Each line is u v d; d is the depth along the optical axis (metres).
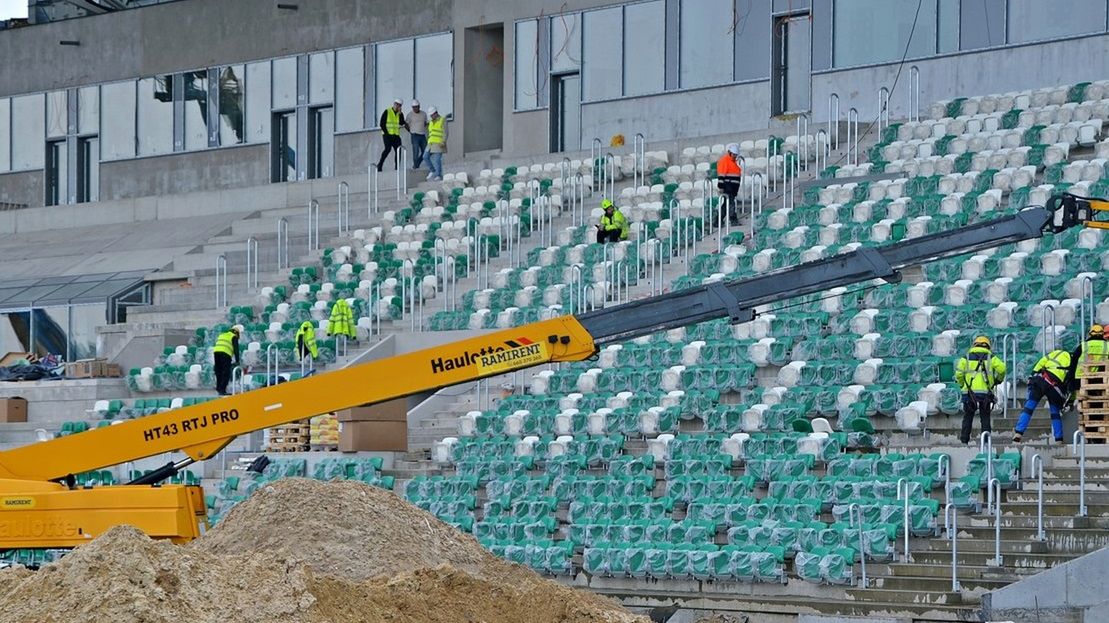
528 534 46.19
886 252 33.22
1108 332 44.50
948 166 62.50
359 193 79.94
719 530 43.72
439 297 66.19
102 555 25.05
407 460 53.72
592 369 55.94
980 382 43.44
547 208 70.44
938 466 42.59
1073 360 43.38
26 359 72.25
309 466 52.88
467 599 29.97
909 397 47.34
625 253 63.41
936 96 69.94
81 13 102.06
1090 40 66.19
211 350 65.06
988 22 68.75
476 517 49.59
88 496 33.75
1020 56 67.88
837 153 68.00
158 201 86.44
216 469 55.69
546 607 30.75
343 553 32.50
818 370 50.34
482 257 68.62
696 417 51.03
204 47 93.38
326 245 74.75
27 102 99.75
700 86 76.56
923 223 57.41
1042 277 50.81
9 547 33.81
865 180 63.84
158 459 55.41
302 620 25.81
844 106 72.25
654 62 78.12
